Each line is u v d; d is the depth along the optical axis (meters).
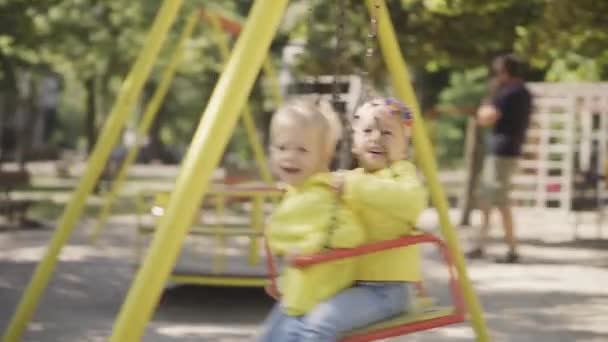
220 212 9.20
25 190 26.73
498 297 9.52
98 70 26.39
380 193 4.38
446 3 13.05
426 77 28.53
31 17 17.84
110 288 9.87
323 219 4.27
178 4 7.87
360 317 4.36
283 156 4.42
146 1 22.31
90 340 7.24
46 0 17.55
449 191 27.47
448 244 6.00
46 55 24.38
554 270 11.55
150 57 7.66
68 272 10.88
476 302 6.03
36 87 38.12
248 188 9.16
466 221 17.34
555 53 16.12
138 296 4.14
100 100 45.62
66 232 6.79
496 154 12.15
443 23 15.23
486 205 12.30
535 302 9.24
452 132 40.53
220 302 9.13
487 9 13.38
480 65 16.25
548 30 12.66
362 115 4.76
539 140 20.67
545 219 19.44
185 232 4.21
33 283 6.68
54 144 64.44
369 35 5.46
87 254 12.56
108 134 7.23
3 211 18.16
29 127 39.34
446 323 4.51
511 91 12.04
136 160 51.44
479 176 17.19
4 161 46.50
